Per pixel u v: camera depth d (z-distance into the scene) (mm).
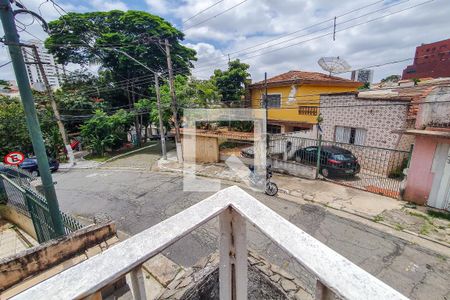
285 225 767
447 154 5996
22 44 3676
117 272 617
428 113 6500
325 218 6168
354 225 5781
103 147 16656
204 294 2717
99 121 16531
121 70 17422
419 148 6457
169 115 14766
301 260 635
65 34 14977
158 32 16359
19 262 2996
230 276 1192
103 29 15875
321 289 632
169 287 2645
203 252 4867
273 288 2703
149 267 4332
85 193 8992
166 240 728
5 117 13477
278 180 9195
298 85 12906
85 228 3686
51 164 12617
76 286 564
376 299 510
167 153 15656
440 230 5398
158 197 8203
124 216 6910
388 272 4191
